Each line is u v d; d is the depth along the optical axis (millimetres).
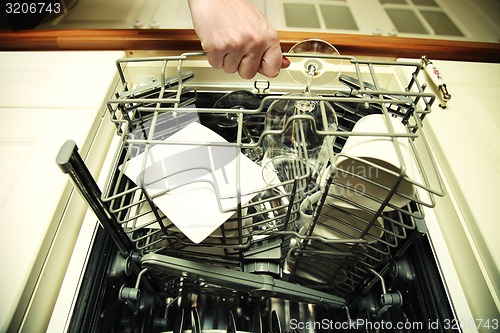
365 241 418
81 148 551
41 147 545
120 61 470
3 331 366
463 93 662
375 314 542
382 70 731
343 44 757
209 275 419
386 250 505
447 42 783
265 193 477
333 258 487
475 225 466
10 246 428
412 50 760
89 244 499
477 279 449
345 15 946
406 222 498
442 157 557
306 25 892
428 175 576
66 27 852
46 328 425
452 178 526
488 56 765
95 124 600
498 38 872
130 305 476
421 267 511
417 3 1012
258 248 459
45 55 743
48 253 445
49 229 451
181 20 872
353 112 556
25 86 656
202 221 371
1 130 569
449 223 513
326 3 981
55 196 479
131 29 774
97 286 474
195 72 729
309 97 357
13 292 389
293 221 459
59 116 597
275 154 496
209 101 695
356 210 433
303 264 559
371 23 918
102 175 579
